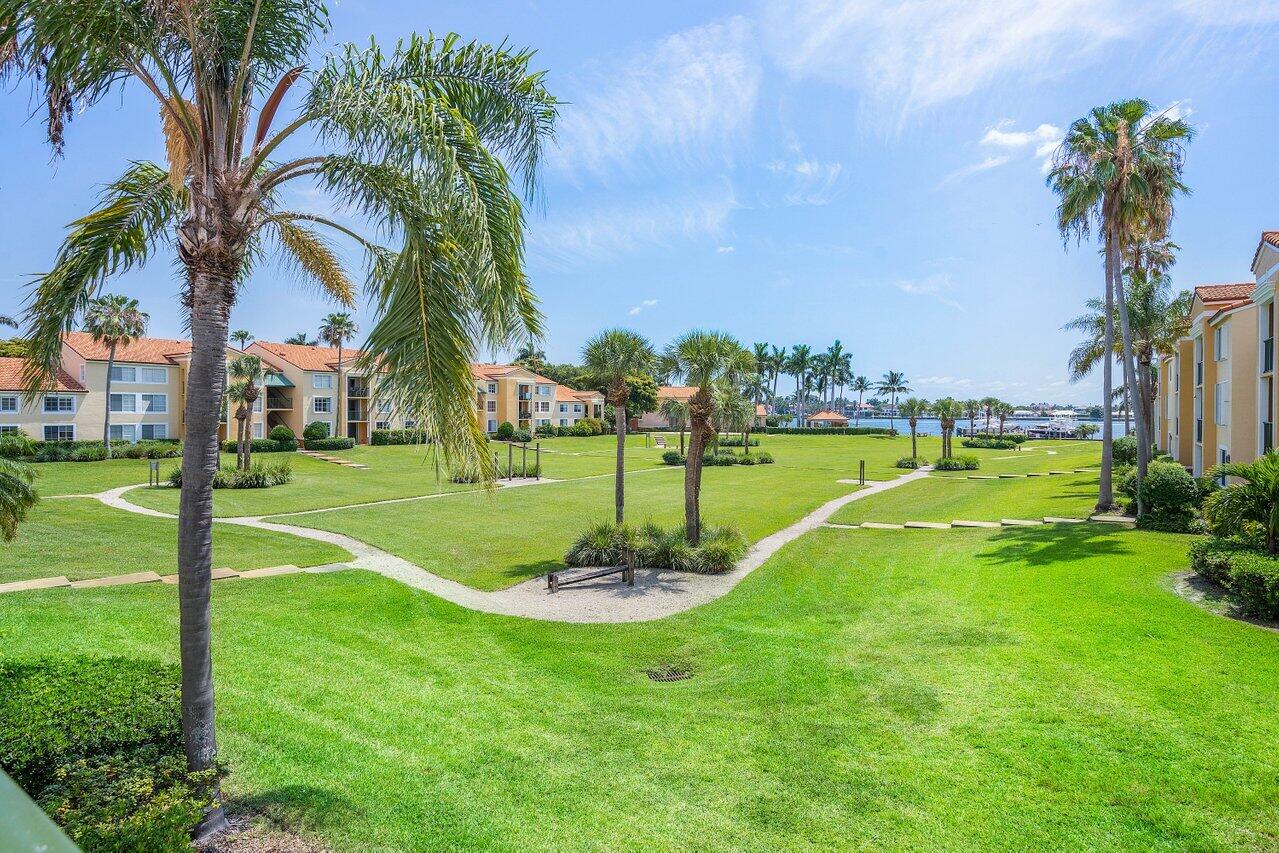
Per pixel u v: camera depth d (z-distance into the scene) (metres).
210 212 5.46
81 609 11.47
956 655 9.38
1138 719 7.12
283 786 6.20
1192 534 17.41
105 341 44.12
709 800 6.14
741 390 20.64
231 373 35.66
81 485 32.66
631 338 19.19
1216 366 25.36
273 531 21.69
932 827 5.63
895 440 82.25
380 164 5.61
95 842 4.00
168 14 5.12
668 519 25.28
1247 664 8.38
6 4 4.58
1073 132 21.91
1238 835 5.31
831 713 7.86
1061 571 13.52
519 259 6.16
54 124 5.63
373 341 5.51
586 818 5.87
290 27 6.07
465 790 6.30
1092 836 5.40
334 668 9.39
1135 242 24.17
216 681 8.67
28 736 5.22
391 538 20.83
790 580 15.14
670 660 10.20
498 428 72.25
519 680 9.27
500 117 6.35
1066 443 81.19
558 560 18.12
